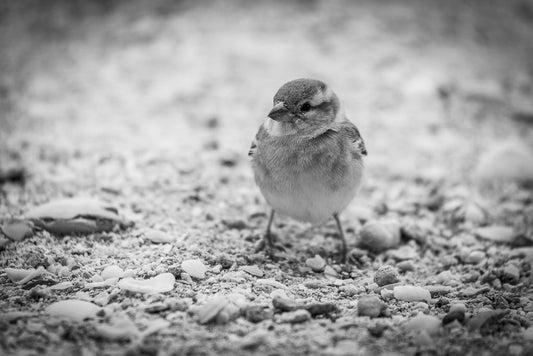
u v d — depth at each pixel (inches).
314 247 403.9
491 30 836.0
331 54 717.3
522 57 775.1
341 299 334.6
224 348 274.8
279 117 362.3
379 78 677.3
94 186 458.3
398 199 484.7
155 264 350.3
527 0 952.9
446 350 282.0
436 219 459.2
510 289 356.2
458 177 522.6
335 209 374.0
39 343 272.4
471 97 656.4
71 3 851.4
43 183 460.1
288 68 688.4
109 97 639.1
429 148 567.8
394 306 327.9
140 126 583.2
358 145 375.9
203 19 791.7
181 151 531.2
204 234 397.7
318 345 280.4
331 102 370.9
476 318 304.7
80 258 354.9
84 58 719.7
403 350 281.1
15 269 336.5
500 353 281.3
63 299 312.0
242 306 303.4
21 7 845.8
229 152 534.3
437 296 347.9
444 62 722.2
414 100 642.8
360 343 285.3
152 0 848.3
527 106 650.8
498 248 413.4
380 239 406.0
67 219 380.5
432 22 822.5
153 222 408.2
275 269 366.9
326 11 812.0
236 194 470.0
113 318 293.1
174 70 687.1
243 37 747.4
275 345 278.5
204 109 618.2
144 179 473.1
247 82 664.4
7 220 379.2
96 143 543.2
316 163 360.5
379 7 839.1
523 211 469.1
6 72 691.4
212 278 340.2
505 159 524.4
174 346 274.5
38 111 607.2
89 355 263.6
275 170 364.8
